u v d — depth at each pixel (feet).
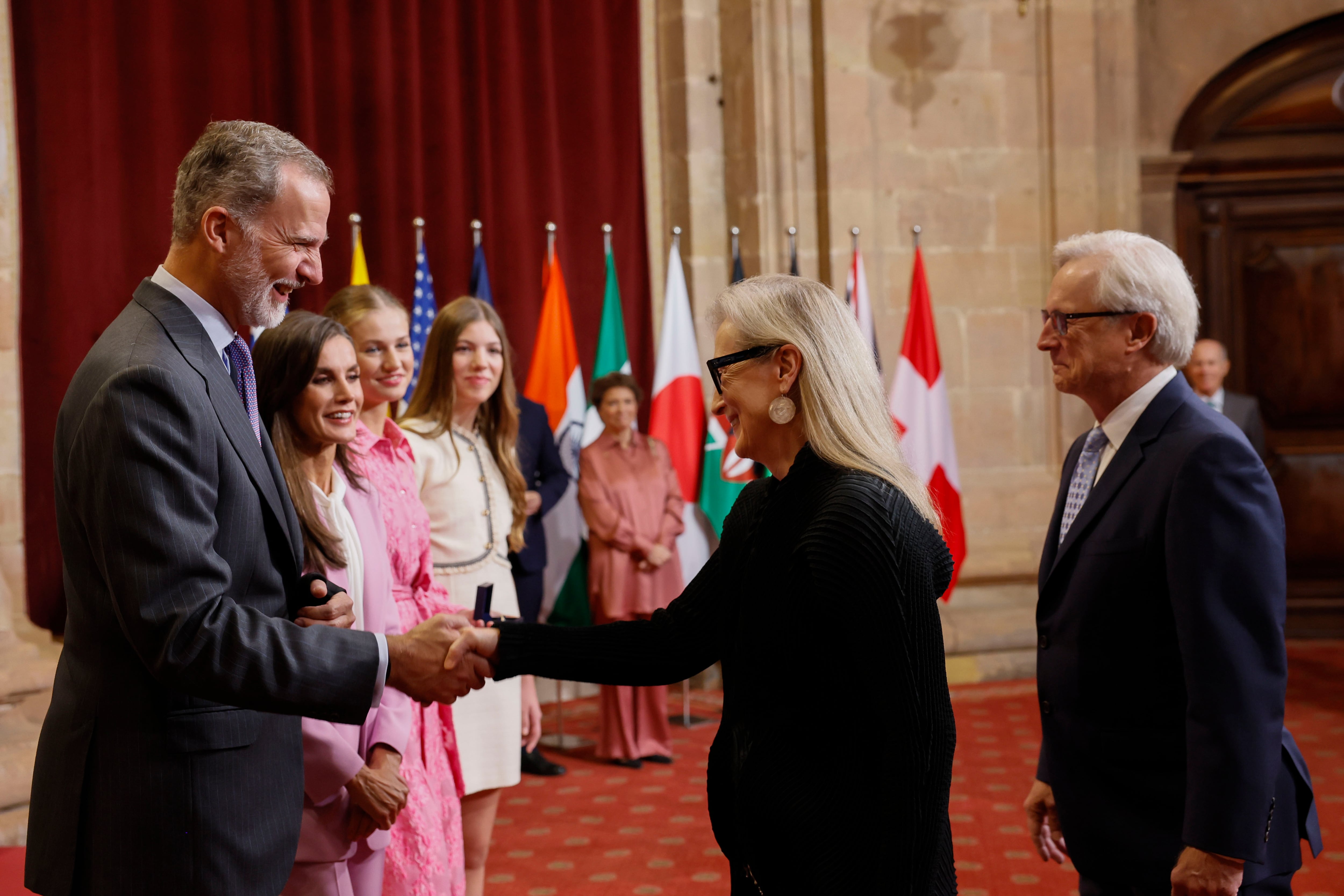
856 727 4.66
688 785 15.19
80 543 5.33
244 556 5.55
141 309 5.57
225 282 5.66
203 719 5.37
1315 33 23.08
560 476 16.25
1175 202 23.25
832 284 21.24
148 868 5.22
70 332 15.99
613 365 18.62
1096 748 6.32
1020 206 22.04
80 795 5.24
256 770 5.58
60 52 15.99
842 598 4.57
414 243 18.97
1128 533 6.25
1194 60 23.09
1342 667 20.35
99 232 16.28
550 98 19.97
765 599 4.86
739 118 21.48
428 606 8.61
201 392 5.39
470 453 10.52
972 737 16.94
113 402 5.12
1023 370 22.13
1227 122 23.35
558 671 5.89
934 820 4.52
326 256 18.42
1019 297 22.11
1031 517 21.81
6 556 15.29
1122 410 6.59
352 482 7.81
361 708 5.44
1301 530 23.00
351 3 18.42
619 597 16.40
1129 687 6.23
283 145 5.71
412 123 18.80
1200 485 5.92
